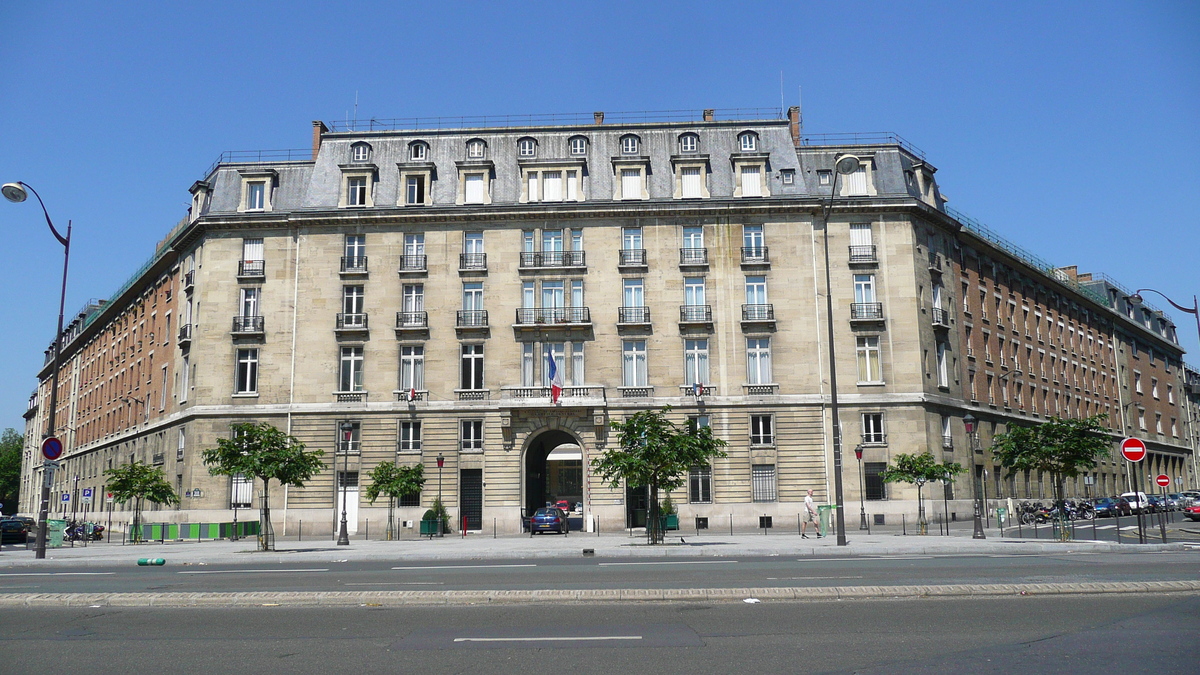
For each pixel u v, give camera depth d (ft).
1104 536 117.91
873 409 157.28
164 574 66.18
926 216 169.68
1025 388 207.00
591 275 162.71
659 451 105.29
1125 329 284.00
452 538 140.87
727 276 162.09
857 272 162.40
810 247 162.61
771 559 75.00
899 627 36.76
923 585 47.98
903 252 163.12
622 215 164.04
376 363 161.07
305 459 112.06
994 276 201.36
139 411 205.16
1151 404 294.66
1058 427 135.44
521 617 40.29
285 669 29.99
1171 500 223.30
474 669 29.73
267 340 162.61
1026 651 31.89
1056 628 36.14
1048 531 135.64
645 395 158.30
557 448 288.51
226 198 169.99
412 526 154.81
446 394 159.53
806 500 133.59
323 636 35.83
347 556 87.45
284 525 156.25
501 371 160.25
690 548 92.58
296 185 170.81
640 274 162.40
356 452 158.61
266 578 60.64
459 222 165.07
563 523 149.28
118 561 83.20
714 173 166.30
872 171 167.43
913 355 159.22
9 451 470.80
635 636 35.27
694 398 157.48
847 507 153.89
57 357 97.19
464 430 159.22
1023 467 139.85
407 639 35.06
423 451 157.79
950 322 173.68
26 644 34.68
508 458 156.46
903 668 29.45
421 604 44.42
